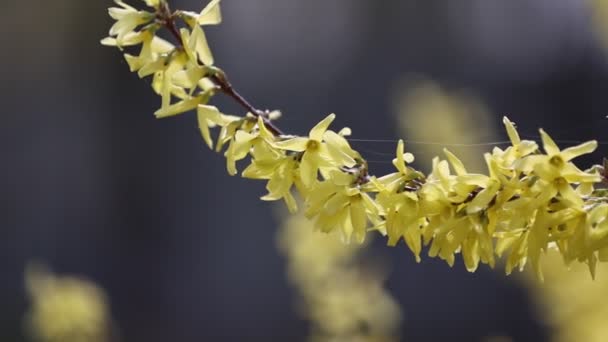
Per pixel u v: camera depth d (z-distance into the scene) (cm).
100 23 1365
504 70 1234
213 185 1227
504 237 202
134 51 1335
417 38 1322
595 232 190
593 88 1129
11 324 1129
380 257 1009
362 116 1288
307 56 1366
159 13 218
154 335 1127
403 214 196
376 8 1346
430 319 1017
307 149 200
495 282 1022
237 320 1111
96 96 1345
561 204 190
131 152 1295
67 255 1244
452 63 1291
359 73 1327
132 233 1248
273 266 1142
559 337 520
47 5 1361
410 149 575
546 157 185
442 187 193
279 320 1098
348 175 198
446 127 561
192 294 1155
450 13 1305
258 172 206
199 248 1188
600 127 1004
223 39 1357
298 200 514
